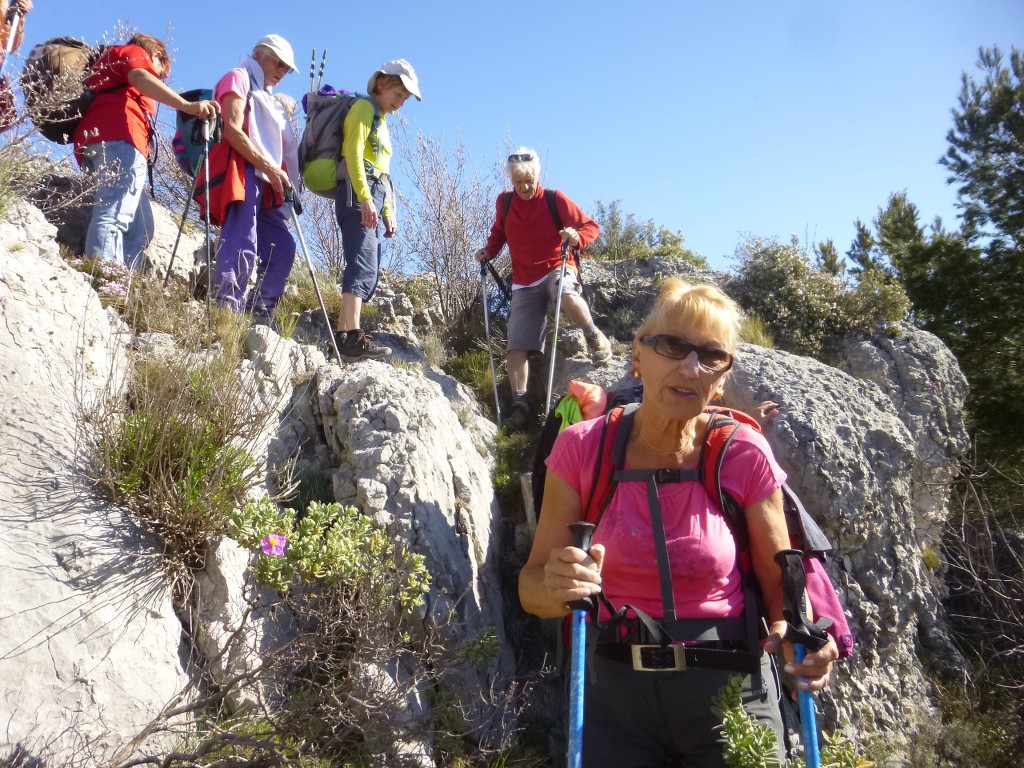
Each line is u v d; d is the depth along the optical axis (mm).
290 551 3334
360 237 6324
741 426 2877
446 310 8391
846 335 7617
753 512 2799
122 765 2795
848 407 6105
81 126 5664
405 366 6320
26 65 5410
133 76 5508
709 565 2686
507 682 4430
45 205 5719
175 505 3570
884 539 5793
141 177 5770
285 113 6410
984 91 14055
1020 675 5598
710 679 2635
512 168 6727
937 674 5809
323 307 6062
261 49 6070
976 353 12633
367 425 4660
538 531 2936
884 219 14695
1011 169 13578
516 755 4027
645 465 2857
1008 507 7012
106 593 3273
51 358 3836
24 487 3330
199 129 5559
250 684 3146
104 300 4855
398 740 3367
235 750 3047
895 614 5574
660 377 2762
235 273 5672
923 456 6816
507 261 8844
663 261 8984
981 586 5930
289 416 4793
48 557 3207
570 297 6793
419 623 3973
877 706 5191
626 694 2684
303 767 3043
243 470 3869
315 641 3363
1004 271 12906
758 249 8211
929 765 4984
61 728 2879
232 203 5770
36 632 3008
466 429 5961
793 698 3234
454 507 4742
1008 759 5066
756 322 7391
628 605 2684
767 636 2764
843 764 2648
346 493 4402
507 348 7125
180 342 4258
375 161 6445
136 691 3119
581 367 6938
